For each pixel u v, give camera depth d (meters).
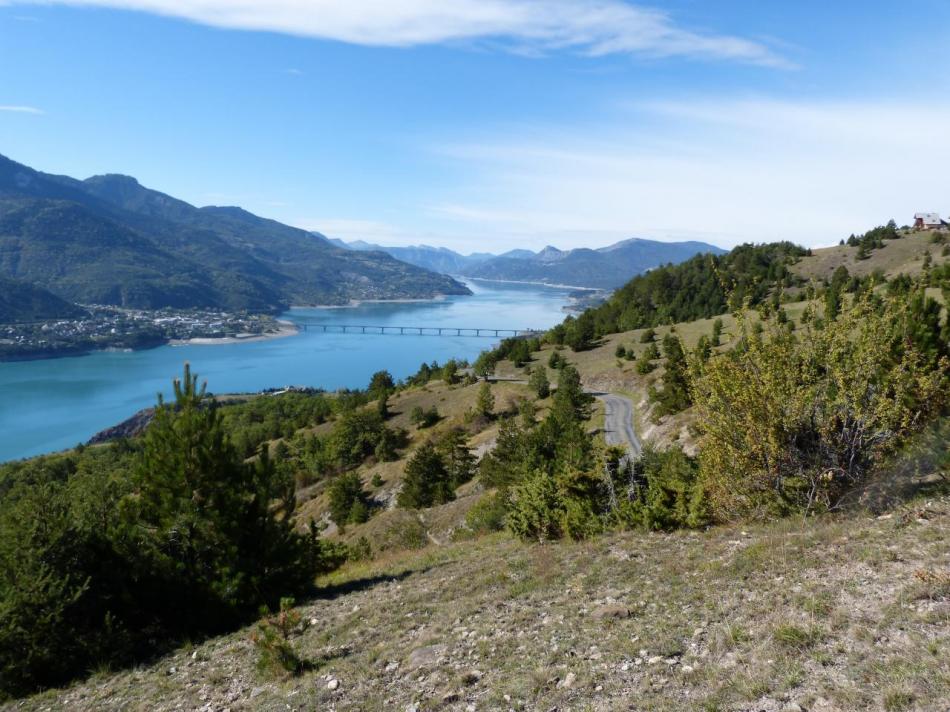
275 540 14.94
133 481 14.68
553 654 7.91
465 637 9.45
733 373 12.06
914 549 8.27
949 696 4.89
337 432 85.12
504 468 41.00
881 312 11.46
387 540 37.09
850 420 11.59
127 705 9.80
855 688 5.39
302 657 10.20
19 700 10.88
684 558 11.05
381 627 11.08
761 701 5.62
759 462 12.20
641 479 17.27
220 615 13.39
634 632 7.99
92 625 12.40
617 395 76.94
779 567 9.05
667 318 126.25
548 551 14.50
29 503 12.43
